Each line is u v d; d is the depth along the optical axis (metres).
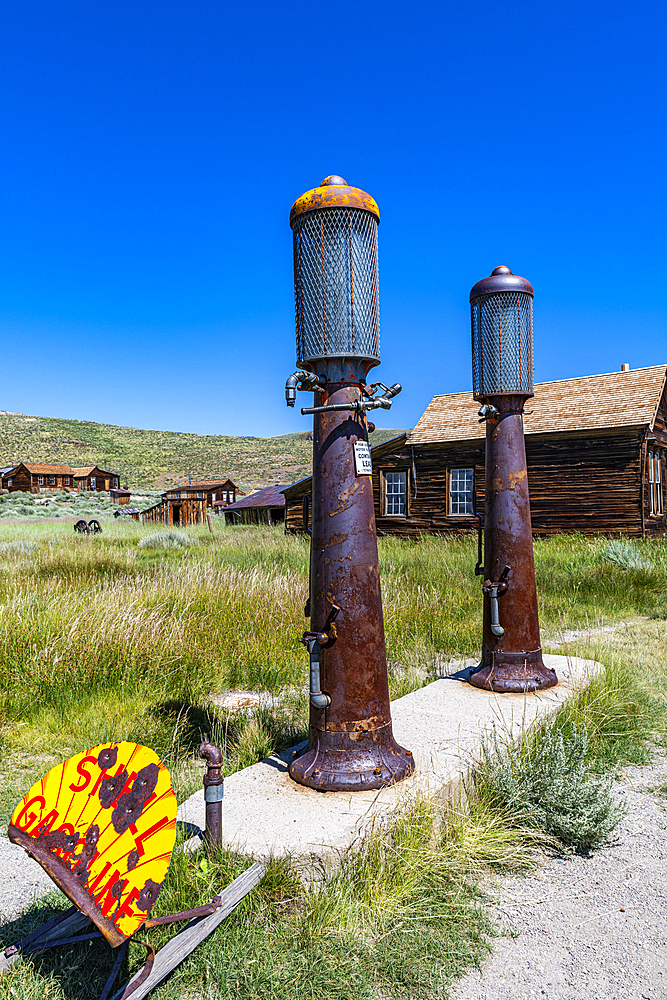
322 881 2.94
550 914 3.02
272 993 2.46
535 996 2.50
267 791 3.57
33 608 7.23
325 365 3.76
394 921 2.87
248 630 7.45
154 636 6.59
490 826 3.54
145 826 2.42
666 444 18.34
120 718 5.22
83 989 2.46
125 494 70.50
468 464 19.41
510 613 5.57
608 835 3.73
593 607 9.95
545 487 17.92
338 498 3.66
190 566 11.43
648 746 5.04
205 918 2.61
